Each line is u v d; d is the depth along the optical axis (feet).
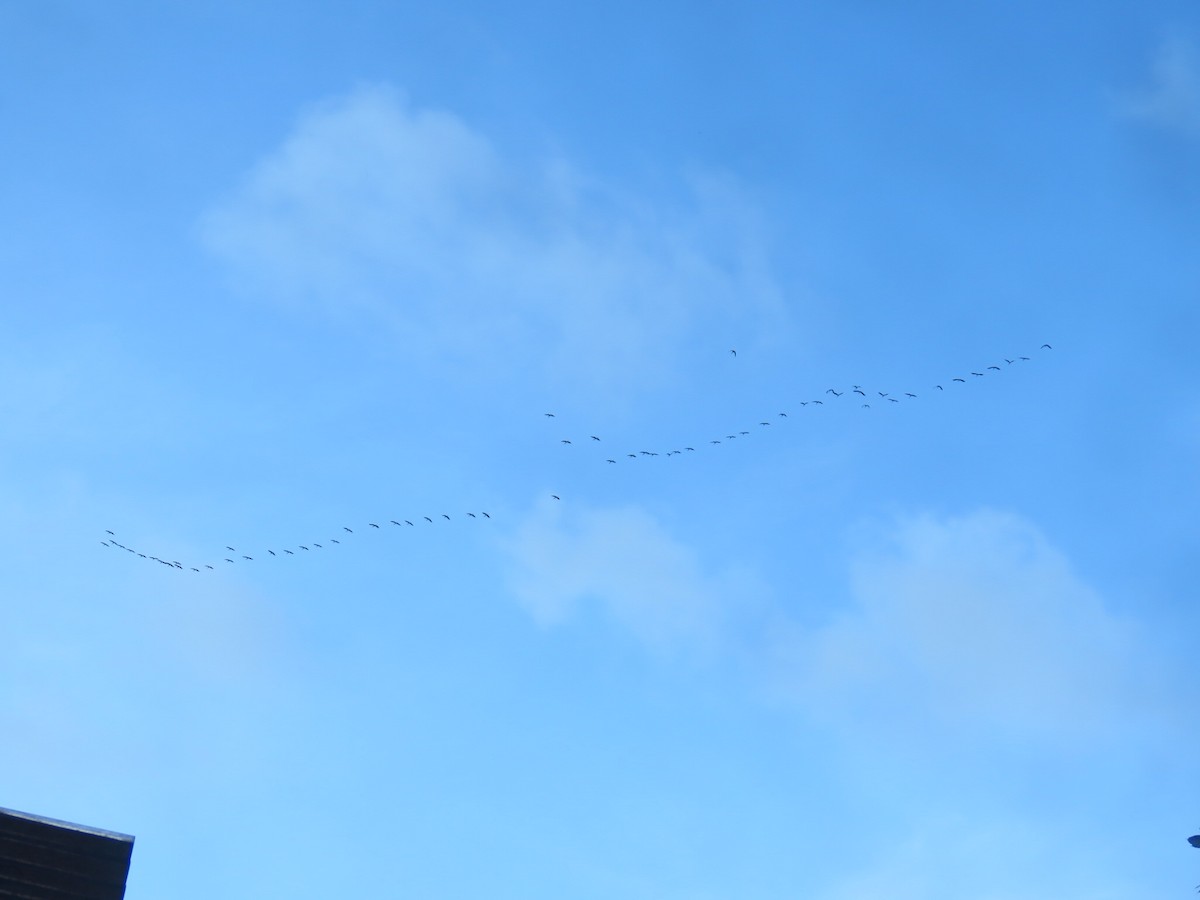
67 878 110.93
